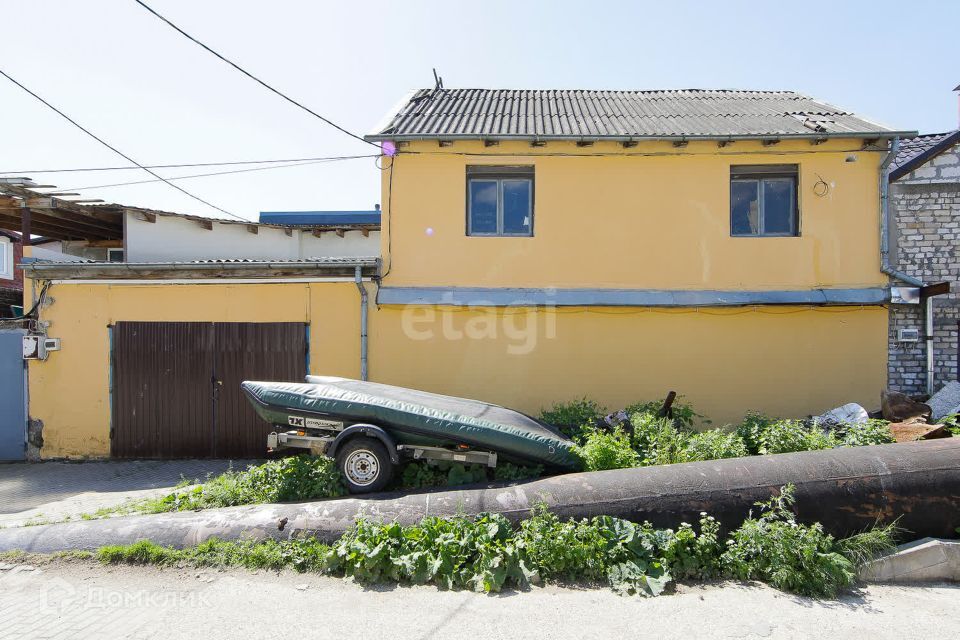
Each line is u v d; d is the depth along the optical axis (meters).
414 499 4.64
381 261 8.01
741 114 9.06
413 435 5.41
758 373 7.86
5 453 7.95
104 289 8.03
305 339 7.99
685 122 8.55
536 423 6.07
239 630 3.24
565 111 9.43
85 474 7.20
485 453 5.38
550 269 8.05
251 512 4.65
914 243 7.88
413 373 7.95
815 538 3.82
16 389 8.02
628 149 8.01
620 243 8.04
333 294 8.02
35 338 7.88
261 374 7.96
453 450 5.42
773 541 3.84
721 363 7.88
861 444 5.39
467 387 7.95
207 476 6.61
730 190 8.08
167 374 7.98
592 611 3.43
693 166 8.02
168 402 7.96
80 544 4.32
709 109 9.52
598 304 7.77
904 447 4.55
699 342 7.89
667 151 8.00
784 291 7.86
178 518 4.62
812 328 7.86
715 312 7.89
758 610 3.44
